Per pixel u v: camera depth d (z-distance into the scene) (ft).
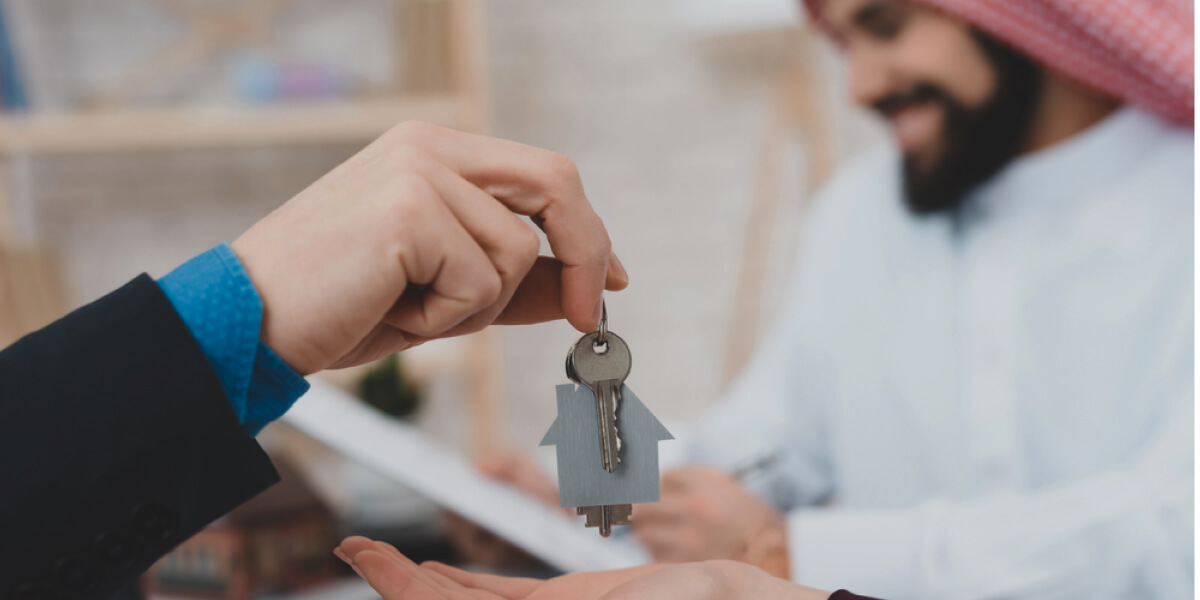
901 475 3.87
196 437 1.05
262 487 1.10
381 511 2.84
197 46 5.01
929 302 3.78
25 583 0.97
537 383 5.82
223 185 5.19
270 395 1.14
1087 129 3.42
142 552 1.03
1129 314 3.26
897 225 3.95
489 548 2.57
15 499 0.97
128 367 1.03
